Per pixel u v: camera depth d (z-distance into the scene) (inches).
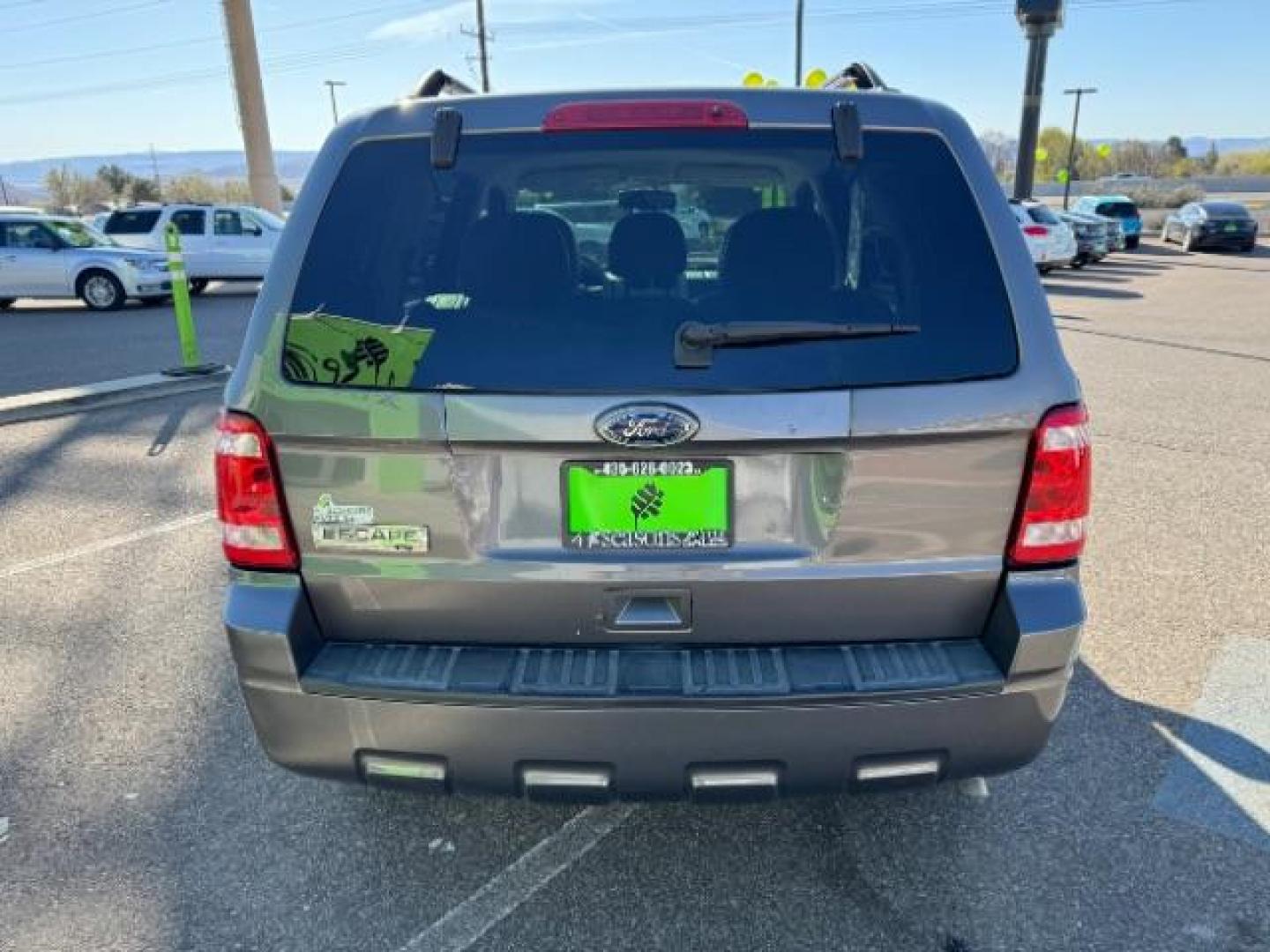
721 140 82.9
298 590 84.0
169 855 103.0
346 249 82.7
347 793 113.5
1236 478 234.8
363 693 81.6
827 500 80.4
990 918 93.0
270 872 100.3
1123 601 164.1
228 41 956.0
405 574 82.8
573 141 83.5
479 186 83.6
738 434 76.8
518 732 81.6
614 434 76.9
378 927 92.6
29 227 662.5
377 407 78.9
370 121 85.9
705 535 81.1
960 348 79.0
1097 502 217.2
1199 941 89.7
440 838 105.4
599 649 84.1
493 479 80.8
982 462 79.7
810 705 79.7
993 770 85.1
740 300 80.4
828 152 83.0
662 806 110.5
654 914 93.9
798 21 997.2
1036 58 820.6
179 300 366.3
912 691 79.8
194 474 244.2
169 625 158.7
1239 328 514.9
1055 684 82.6
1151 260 1091.9
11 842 105.2
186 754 121.9
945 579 82.5
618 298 80.4
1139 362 403.2
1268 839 103.7
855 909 94.3
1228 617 157.6
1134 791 112.0
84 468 249.4
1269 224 1622.8
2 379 379.6
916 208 82.1
